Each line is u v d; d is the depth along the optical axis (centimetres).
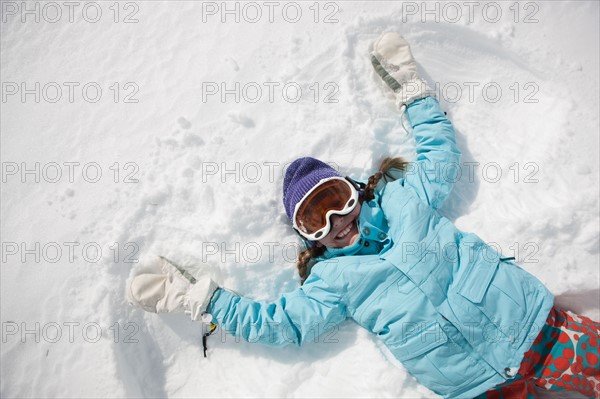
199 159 217
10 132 226
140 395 199
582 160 212
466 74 233
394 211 196
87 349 198
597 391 184
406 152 220
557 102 225
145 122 224
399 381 186
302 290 198
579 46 229
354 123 216
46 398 196
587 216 201
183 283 200
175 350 208
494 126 228
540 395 203
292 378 197
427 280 181
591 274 198
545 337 185
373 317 188
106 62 234
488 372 178
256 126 220
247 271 206
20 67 234
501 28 230
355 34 228
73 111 228
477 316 178
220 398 201
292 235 211
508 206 211
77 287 205
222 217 206
